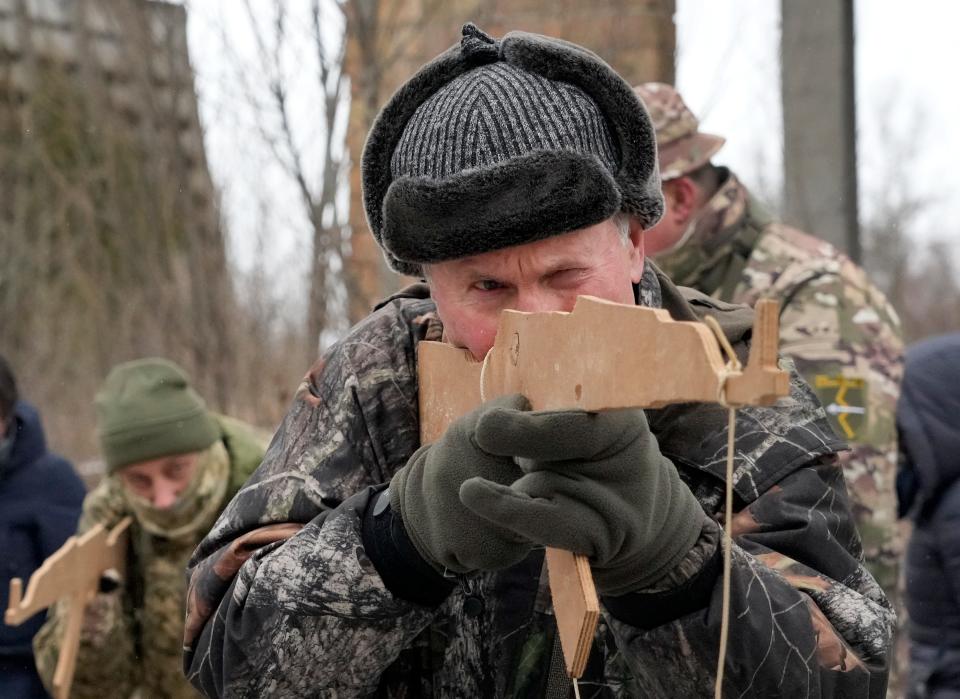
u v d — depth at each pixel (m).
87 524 3.83
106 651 3.70
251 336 7.16
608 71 1.70
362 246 5.66
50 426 9.33
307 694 1.73
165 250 7.87
